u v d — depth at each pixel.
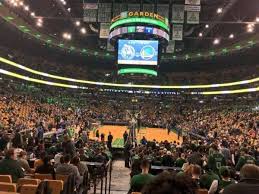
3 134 16.06
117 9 31.25
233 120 43.22
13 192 4.89
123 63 34.31
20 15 43.16
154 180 1.78
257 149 19.00
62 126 29.91
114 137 34.19
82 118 43.69
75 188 8.23
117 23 30.77
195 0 27.66
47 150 13.46
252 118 40.84
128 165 20.09
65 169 8.11
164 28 31.28
